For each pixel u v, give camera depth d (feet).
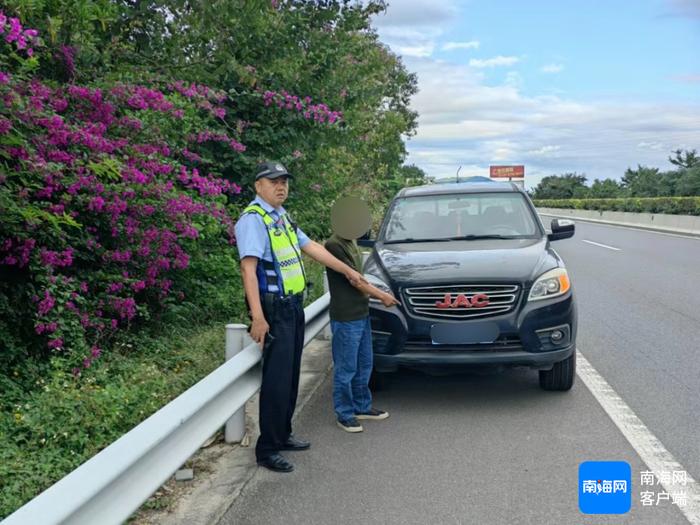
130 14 24.43
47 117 17.17
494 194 24.85
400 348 18.53
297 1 31.22
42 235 18.21
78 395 15.69
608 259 58.49
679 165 237.86
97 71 22.56
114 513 9.32
